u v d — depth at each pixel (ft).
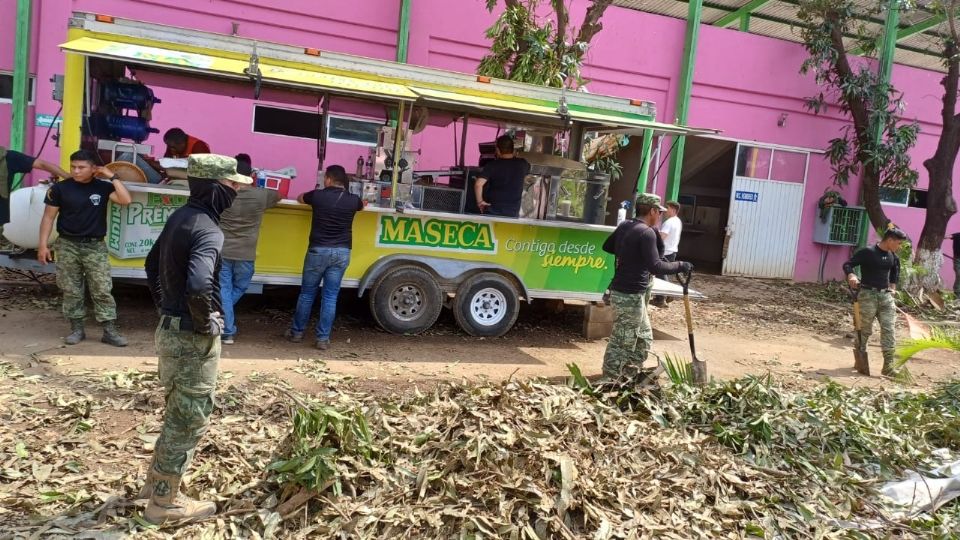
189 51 22.61
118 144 24.04
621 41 43.83
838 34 46.11
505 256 26.37
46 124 34.86
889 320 27.40
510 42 33.78
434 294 25.62
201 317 11.15
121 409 16.37
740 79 47.47
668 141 45.85
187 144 26.22
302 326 23.39
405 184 24.88
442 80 25.84
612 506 13.58
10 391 16.71
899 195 53.78
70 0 34.42
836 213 50.62
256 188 21.79
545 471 13.91
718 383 20.86
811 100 48.34
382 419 15.24
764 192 49.75
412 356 23.43
